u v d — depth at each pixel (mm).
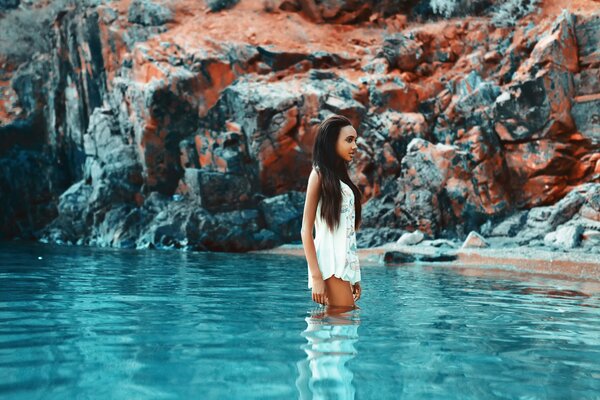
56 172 16906
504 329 2654
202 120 13469
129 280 4840
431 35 13875
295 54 14008
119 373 1675
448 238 11156
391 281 5367
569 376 1753
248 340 2188
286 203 12461
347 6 15617
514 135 11648
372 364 1822
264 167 12758
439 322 2799
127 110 14234
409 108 13148
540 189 11523
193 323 2604
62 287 4172
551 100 11250
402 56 13766
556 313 3305
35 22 19609
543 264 7633
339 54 14297
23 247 11070
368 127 12719
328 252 3248
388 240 11180
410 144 11797
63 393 1469
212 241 11320
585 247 9273
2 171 16078
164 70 13398
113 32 15406
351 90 13094
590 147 11336
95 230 13227
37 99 18203
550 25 12367
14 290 3924
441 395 1502
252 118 12727
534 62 11477
